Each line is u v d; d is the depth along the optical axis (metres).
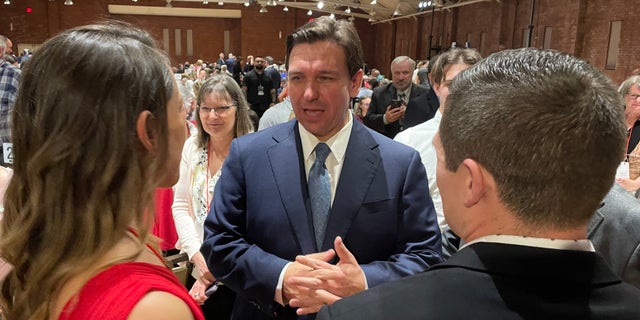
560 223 0.56
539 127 0.53
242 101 2.16
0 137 3.53
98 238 0.57
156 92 0.62
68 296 0.57
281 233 1.13
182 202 2.12
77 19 20.70
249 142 1.24
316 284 0.97
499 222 0.58
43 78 0.58
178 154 0.70
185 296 0.60
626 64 9.48
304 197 1.14
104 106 0.58
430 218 1.18
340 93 1.12
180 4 21.72
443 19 16.88
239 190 1.20
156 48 0.67
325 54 1.10
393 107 3.52
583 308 0.53
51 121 0.57
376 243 1.13
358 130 1.20
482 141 0.56
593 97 0.55
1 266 0.64
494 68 0.59
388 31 22.00
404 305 0.55
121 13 21.47
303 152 1.18
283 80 10.29
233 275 1.11
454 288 0.55
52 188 0.57
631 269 1.11
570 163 0.53
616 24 9.72
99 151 0.57
